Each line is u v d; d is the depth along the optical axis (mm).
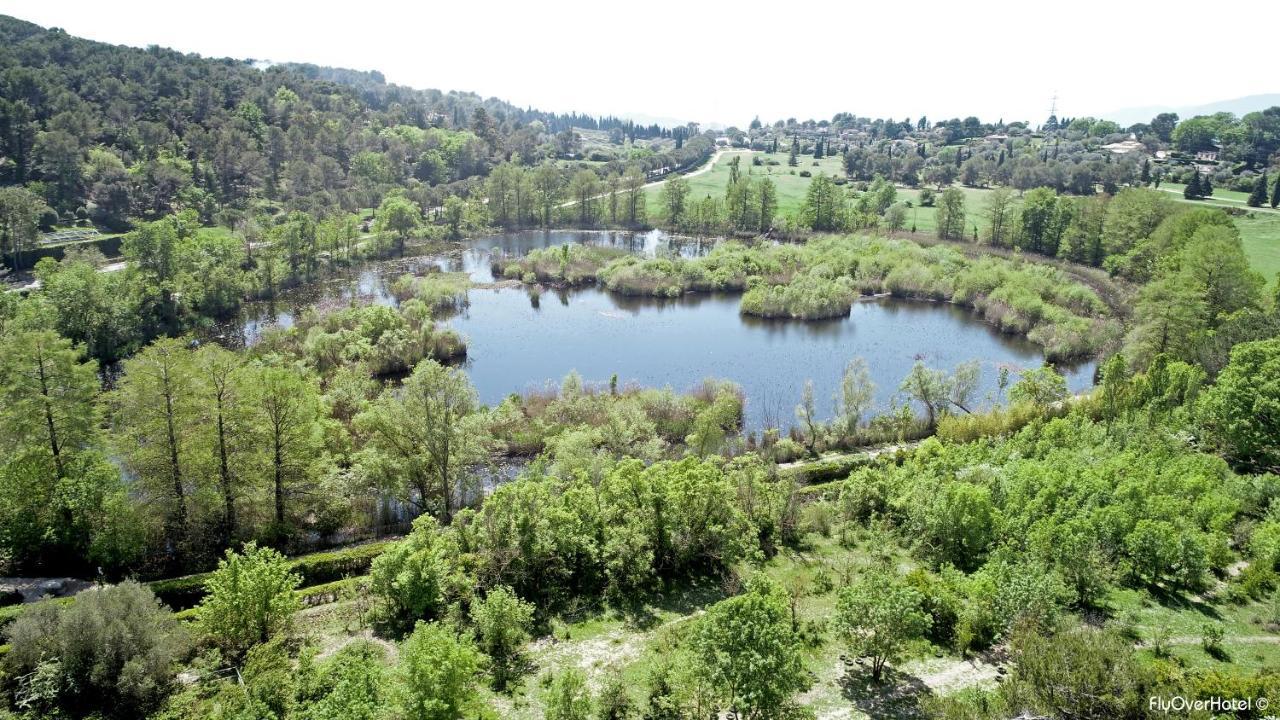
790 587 40500
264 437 48031
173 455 45844
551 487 46969
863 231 153500
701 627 29812
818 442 64562
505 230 171375
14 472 43438
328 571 43094
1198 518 44406
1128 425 58469
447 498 51938
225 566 35094
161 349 45781
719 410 64500
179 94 186875
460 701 27984
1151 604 38062
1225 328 69250
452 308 110625
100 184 127875
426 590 37094
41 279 87438
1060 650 27672
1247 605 38312
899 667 33406
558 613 39125
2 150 129375
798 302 109375
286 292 114500
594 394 72062
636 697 31266
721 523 43500
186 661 33500
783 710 29156
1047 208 136750
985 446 57250
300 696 29359
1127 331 92875
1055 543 39750
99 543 42594
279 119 199250
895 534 47781
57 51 183750
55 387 45562
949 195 146875
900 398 77562
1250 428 54125
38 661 29859
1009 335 102875
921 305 117688
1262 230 133750
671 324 106188
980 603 35344
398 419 51656
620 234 170625
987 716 27188
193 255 101062
